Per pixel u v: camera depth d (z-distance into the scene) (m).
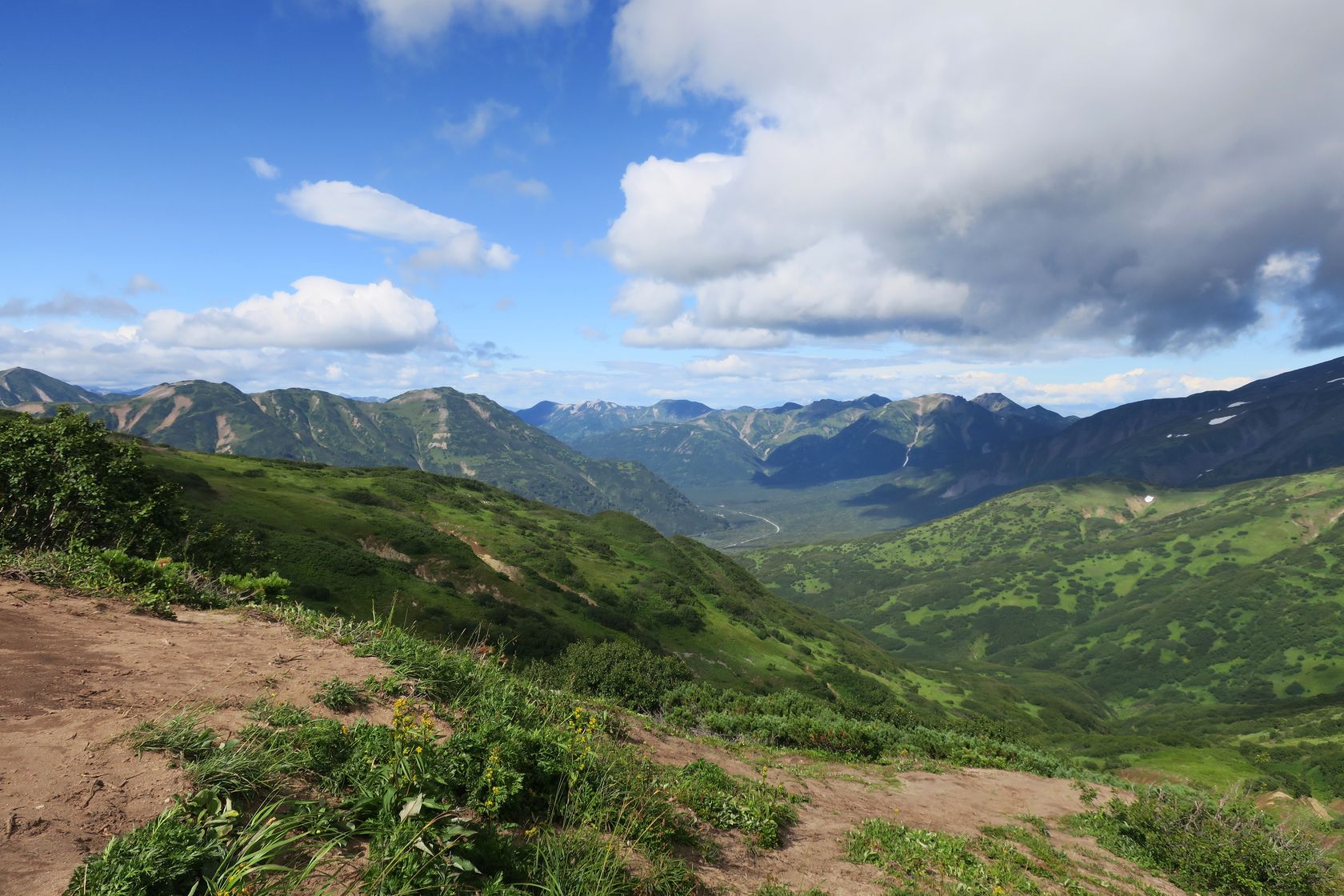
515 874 5.39
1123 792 19.39
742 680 81.31
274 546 56.41
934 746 23.12
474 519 108.19
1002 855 11.23
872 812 12.82
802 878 8.23
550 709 10.57
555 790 7.32
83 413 18.88
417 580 62.66
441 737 7.62
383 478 121.25
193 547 24.25
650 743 13.24
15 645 7.30
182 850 4.05
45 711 5.75
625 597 95.56
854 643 153.25
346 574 56.38
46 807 4.38
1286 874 12.62
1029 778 20.34
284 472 101.25
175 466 75.56
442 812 5.48
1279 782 66.06
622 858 6.36
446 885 4.71
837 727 21.47
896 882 8.78
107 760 5.14
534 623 63.69
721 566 160.62
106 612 9.60
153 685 6.91
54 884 3.70
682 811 8.99
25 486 16.66
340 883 4.55
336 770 5.89
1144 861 13.56
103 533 17.44
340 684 8.03
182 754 5.45
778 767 15.41
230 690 7.20
